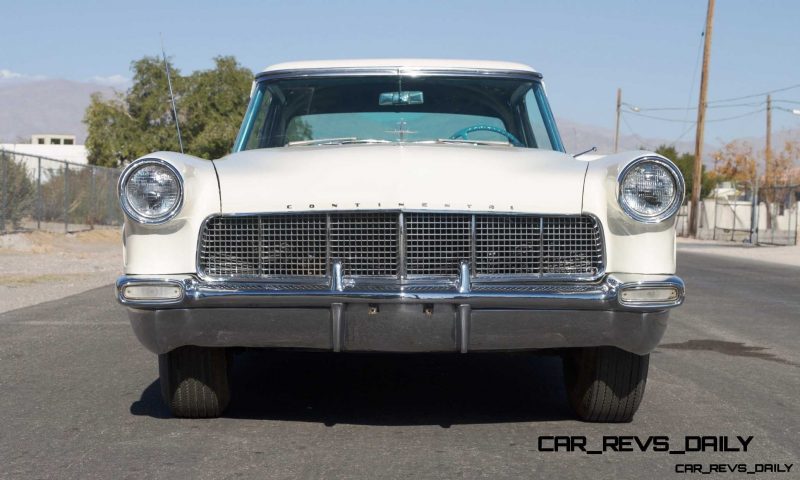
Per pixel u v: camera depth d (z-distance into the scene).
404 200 4.04
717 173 67.25
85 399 5.22
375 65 5.56
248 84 39.69
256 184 4.13
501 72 5.58
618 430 4.60
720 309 10.64
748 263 20.92
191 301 4.02
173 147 39.41
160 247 4.11
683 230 44.72
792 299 12.06
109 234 26.75
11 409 4.97
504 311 4.01
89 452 4.13
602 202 4.13
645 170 4.09
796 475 3.93
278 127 5.47
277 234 4.11
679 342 7.89
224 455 4.09
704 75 39.09
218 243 4.13
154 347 4.18
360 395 5.34
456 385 5.65
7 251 19.50
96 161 41.84
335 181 4.11
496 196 4.09
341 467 3.93
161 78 39.66
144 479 3.75
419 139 5.34
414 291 3.96
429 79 5.52
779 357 7.16
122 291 4.04
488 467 3.95
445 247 4.08
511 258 4.12
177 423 4.66
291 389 5.48
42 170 26.22
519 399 5.28
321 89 5.52
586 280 4.11
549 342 4.09
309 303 4.00
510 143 5.29
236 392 5.38
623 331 4.08
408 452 4.16
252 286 4.04
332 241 4.08
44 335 7.78
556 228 4.14
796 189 38.09
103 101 41.41
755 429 4.69
